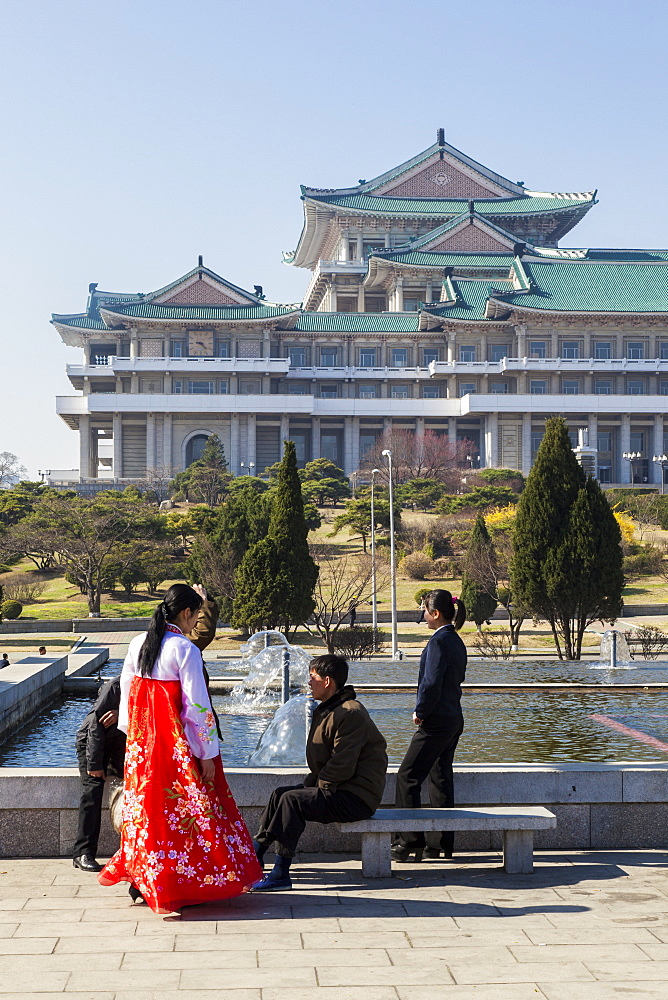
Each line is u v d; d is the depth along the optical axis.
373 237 153.75
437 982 6.09
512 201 158.38
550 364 127.00
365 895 7.96
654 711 18.83
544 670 28.86
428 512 96.56
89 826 8.68
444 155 157.38
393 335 132.88
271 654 22.62
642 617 61.50
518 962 6.43
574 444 128.12
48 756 15.24
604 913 7.48
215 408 123.50
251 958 6.50
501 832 9.59
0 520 82.00
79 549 65.00
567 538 33.16
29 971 6.26
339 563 74.94
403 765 9.12
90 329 134.50
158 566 68.94
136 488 103.25
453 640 9.09
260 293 133.75
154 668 7.50
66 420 134.62
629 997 5.86
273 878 8.12
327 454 132.62
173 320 127.25
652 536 86.00
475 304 133.38
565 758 14.45
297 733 13.00
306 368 129.38
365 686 22.91
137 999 5.82
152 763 7.39
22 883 8.28
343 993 5.91
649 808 9.63
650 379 130.88
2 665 20.66
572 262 137.88
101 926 7.16
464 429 131.25
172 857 7.30
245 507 58.19
